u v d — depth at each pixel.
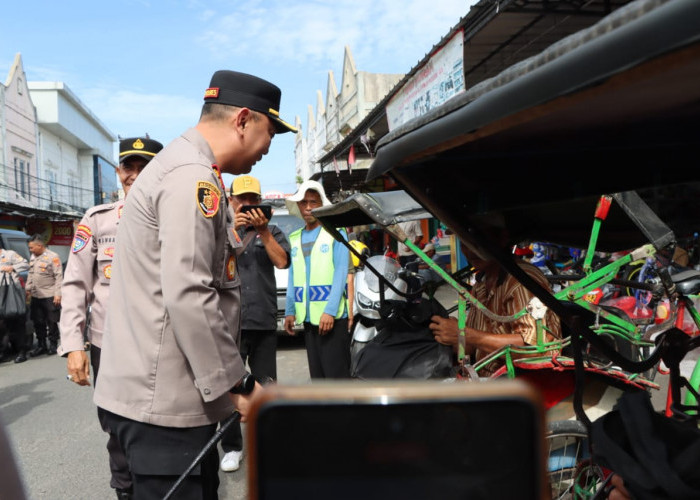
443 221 1.53
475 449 0.42
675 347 1.73
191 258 1.81
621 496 1.42
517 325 2.52
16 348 8.96
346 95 24.06
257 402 0.42
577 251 7.73
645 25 0.59
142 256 1.91
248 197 3.99
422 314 3.00
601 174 1.44
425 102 8.57
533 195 1.60
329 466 0.41
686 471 1.23
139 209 1.92
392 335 2.97
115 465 2.90
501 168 1.42
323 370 4.09
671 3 0.56
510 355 2.47
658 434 1.35
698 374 2.37
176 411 1.88
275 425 0.42
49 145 36.41
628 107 0.90
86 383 3.08
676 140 1.21
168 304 1.78
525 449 0.42
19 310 8.46
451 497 0.41
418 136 1.07
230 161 2.19
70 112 37.88
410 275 3.42
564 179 1.50
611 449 1.38
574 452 2.51
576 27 8.06
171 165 1.92
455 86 7.38
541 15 7.44
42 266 9.37
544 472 0.42
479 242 1.52
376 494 0.41
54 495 3.71
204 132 2.17
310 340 4.14
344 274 4.00
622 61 0.62
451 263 11.74
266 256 4.17
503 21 7.71
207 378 1.81
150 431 1.88
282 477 0.41
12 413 5.68
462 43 7.09
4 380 7.41
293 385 0.43
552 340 2.55
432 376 2.75
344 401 0.42
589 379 2.62
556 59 0.73
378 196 2.79
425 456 0.41
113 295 2.01
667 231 2.03
